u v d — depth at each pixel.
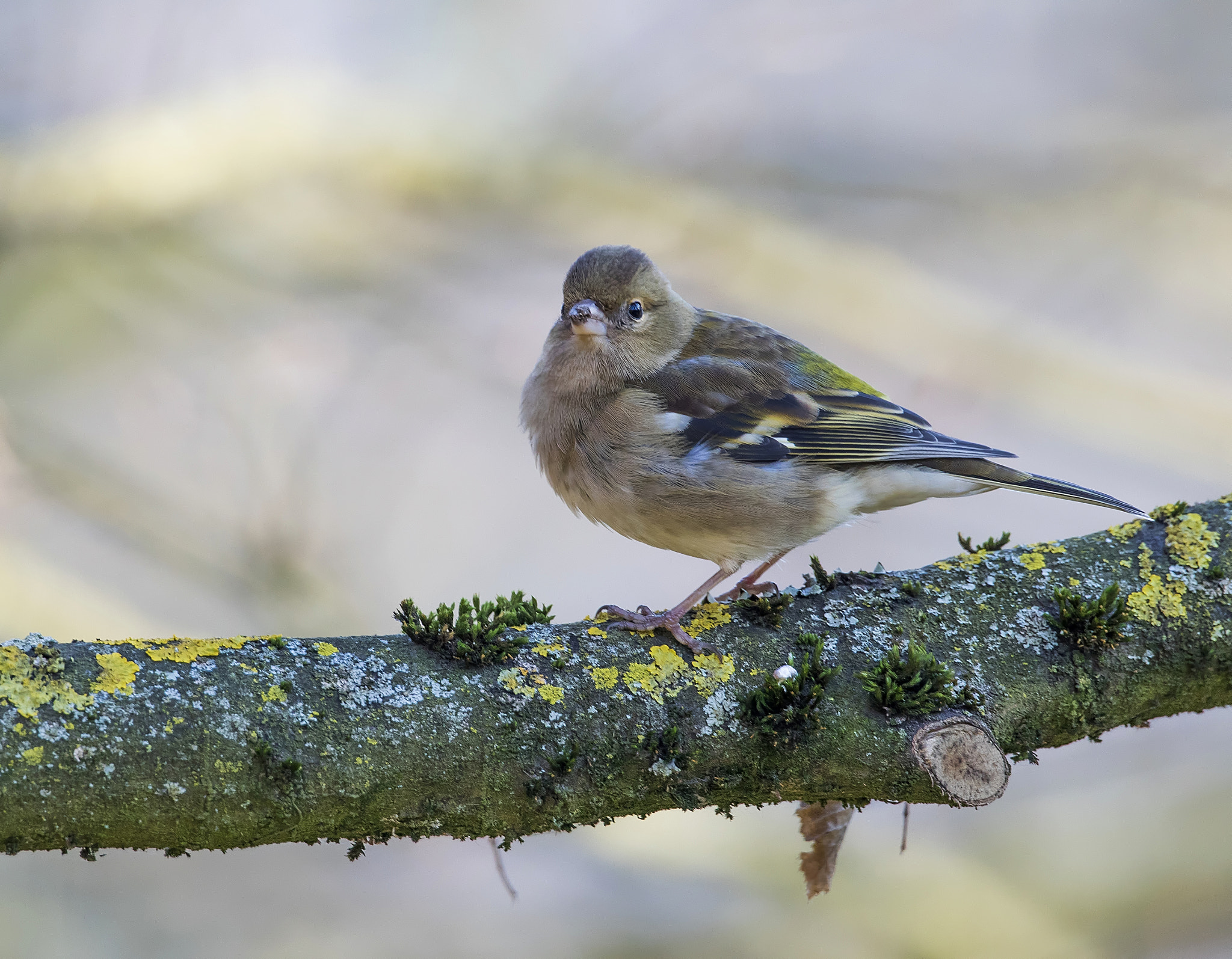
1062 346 14.48
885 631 6.18
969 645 6.21
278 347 14.58
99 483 13.38
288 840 5.29
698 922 11.26
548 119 15.68
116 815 4.95
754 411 8.16
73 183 14.41
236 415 14.06
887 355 14.53
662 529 8.09
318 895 11.77
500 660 5.69
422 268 15.28
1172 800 11.71
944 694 5.85
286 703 5.24
